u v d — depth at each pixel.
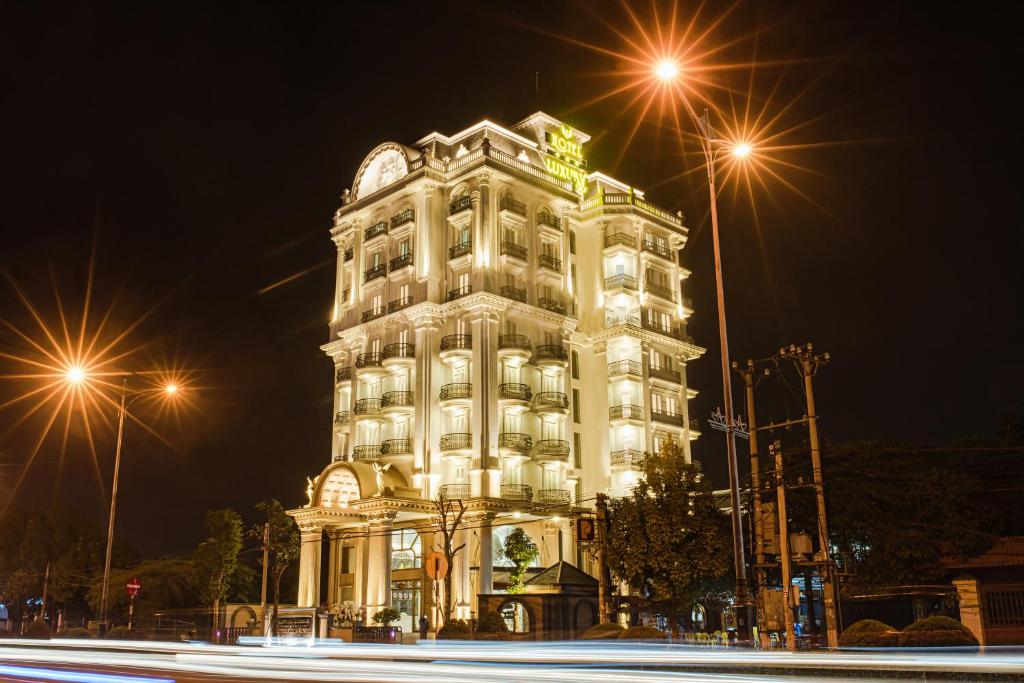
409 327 68.50
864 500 40.94
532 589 50.88
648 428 70.69
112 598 68.94
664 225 78.44
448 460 64.50
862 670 16.81
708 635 35.16
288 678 17.02
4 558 82.75
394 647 36.19
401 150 72.75
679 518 44.59
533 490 65.50
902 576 37.47
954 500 37.97
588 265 74.88
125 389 50.75
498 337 65.44
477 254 66.31
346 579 68.44
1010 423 46.47
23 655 26.80
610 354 73.12
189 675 18.30
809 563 29.17
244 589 75.50
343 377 72.50
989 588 29.83
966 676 15.80
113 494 49.00
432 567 44.97
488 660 22.52
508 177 69.06
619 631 36.16
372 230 72.81
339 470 64.75
